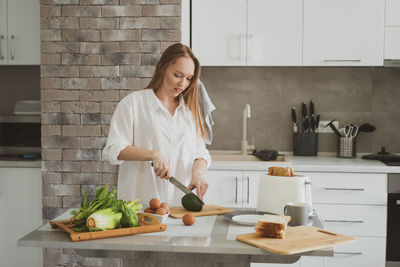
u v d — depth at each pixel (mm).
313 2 3133
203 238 1405
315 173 2896
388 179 2850
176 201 2100
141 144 2047
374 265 2871
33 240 1361
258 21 3160
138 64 2906
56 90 2957
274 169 1717
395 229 2857
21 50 3342
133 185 2055
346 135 3299
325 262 2873
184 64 1875
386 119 3465
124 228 1437
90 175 2980
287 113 3521
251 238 1369
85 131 2963
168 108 2094
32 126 3414
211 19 3174
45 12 2924
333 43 3145
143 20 2889
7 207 3127
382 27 3119
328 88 3494
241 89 3537
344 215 2887
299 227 1491
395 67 3443
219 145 3572
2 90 3760
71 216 1669
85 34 2918
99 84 2934
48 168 3002
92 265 2996
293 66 3494
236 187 2928
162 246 1325
